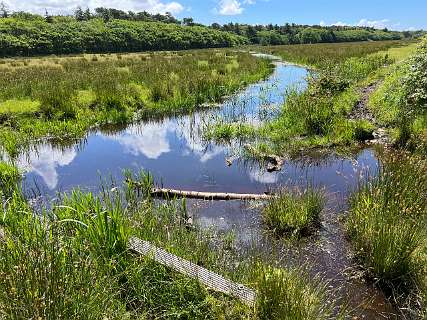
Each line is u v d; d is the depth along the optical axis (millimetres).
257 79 21656
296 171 8328
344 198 6809
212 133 11164
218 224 6012
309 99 11781
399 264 4461
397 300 4316
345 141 9844
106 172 8594
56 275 3035
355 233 5480
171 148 10359
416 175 5652
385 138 9891
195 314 3844
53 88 15188
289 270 4309
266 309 3682
